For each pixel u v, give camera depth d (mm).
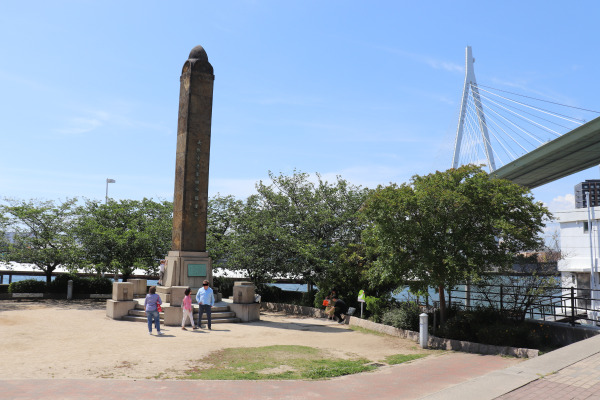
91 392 9070
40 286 28750
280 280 34906
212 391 9430
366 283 24375
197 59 24312
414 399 8938
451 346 16047
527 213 17156
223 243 30578
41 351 13164
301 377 10938
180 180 23812
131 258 28312
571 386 8883
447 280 16922
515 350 14422
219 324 20078
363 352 14820
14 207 28062
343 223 27734
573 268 34656
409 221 17344
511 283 19234
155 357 12680
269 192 30016
